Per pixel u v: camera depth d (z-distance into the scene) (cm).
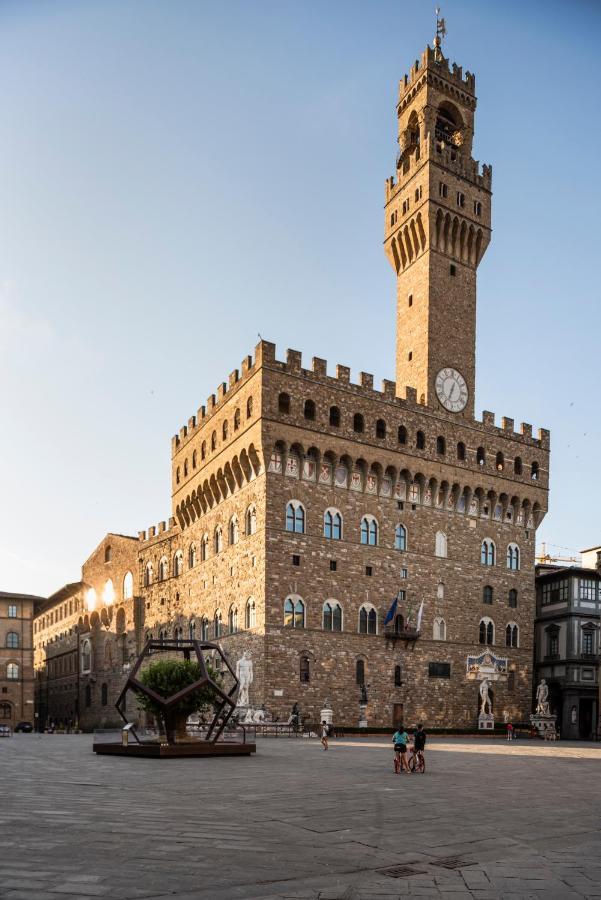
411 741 6919
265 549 8094
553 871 1798
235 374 9000
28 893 1491
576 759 5288
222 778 3547
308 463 8531
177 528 10775
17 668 14400
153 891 1535
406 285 10219
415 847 2048
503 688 9506
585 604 10612
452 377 9800
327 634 8288
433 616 9106
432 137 10038
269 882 1645
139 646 11475
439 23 10619
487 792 3212
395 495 9100
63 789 3080
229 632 8819
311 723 7900
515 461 10212
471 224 10150
